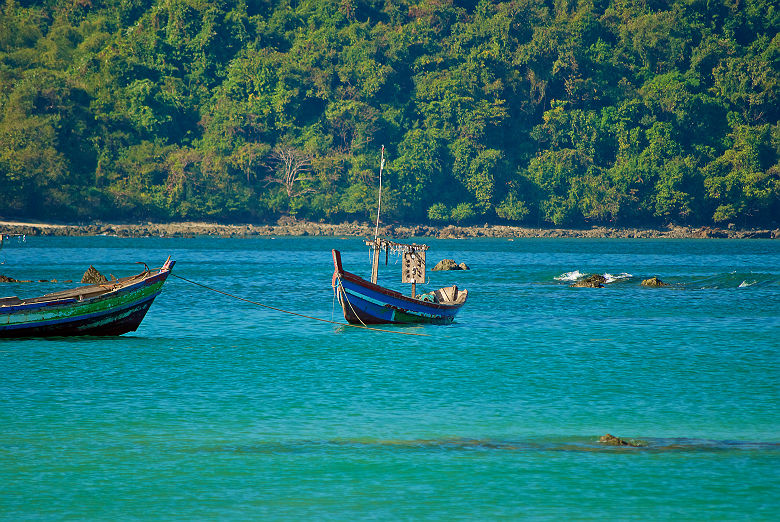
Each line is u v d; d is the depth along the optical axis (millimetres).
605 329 185750
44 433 99000
